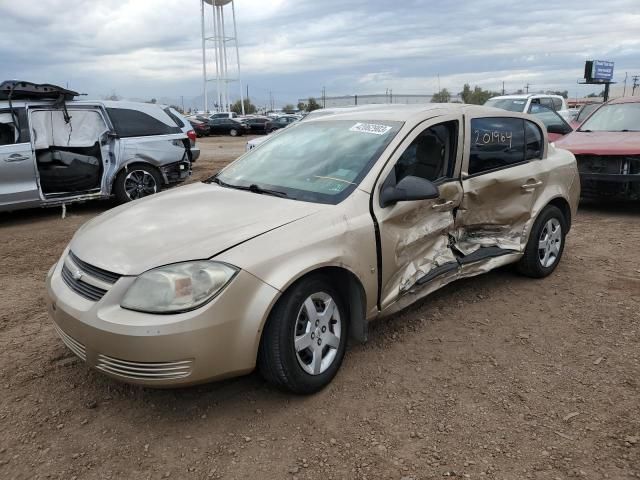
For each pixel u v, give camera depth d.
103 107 8.92
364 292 3.43
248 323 2.84
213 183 4.21
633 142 7.55
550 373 3.46
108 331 2.72
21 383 3.42
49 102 8.37
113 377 2.85
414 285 3.82
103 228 3.38
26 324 4.36
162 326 2.68
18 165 7.96
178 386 2.79
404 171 3.77
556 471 2.58
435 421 2.98
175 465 2.68
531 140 4.95
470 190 4.23
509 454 2.71
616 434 2.83
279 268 2.94
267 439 2.86
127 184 9.12
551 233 5.11
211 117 42.22
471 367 3.55
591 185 7.66
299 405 3.15
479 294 4.76
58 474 2.63
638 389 3.24
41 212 9.15
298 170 3.90
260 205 3.43
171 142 9.50
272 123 40.78
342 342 3.38
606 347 3.78
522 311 4.41
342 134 4.11
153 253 2.89
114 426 2.99
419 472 2.60
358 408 3.11
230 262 2.84
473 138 4.31
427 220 3.92
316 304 3.24
